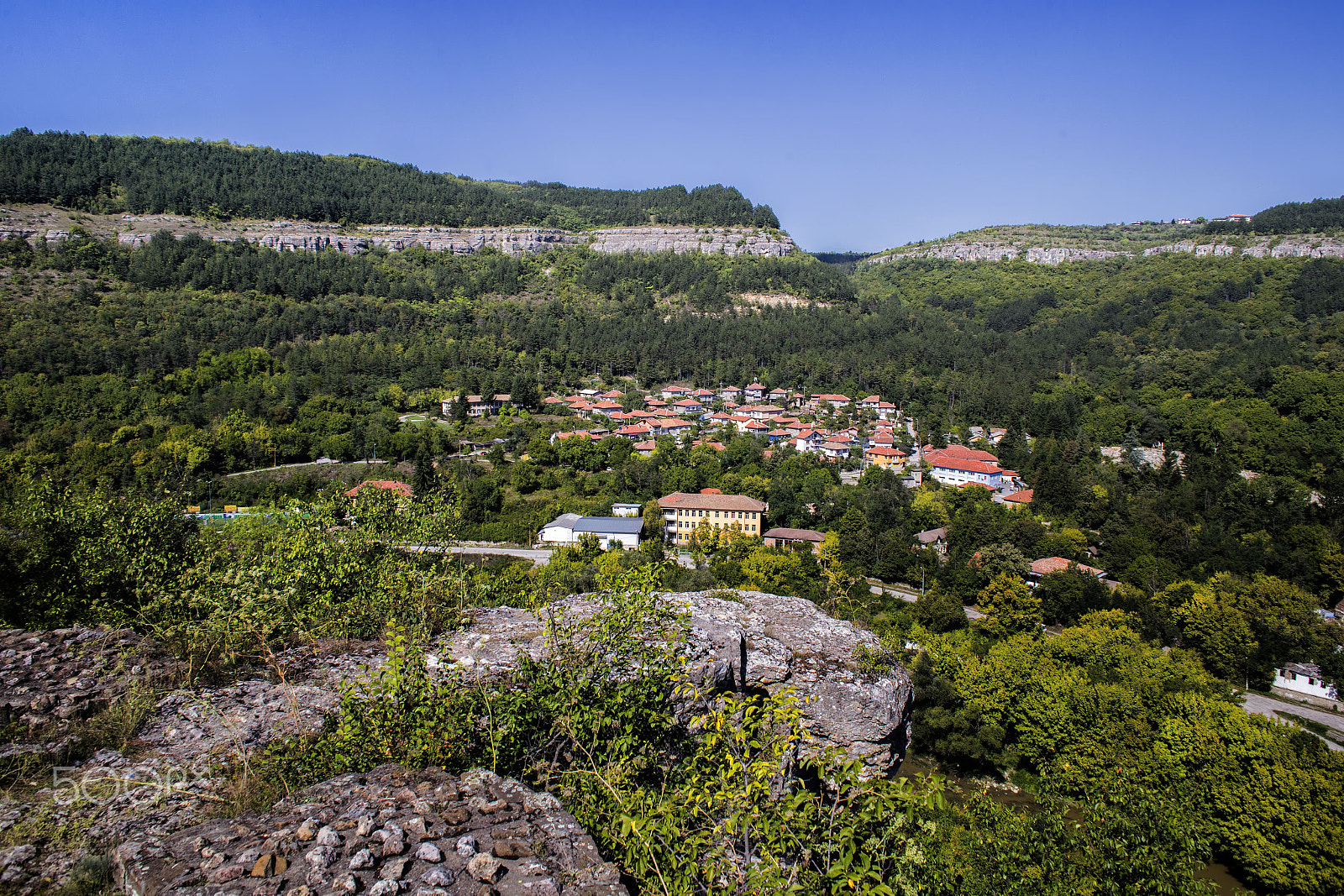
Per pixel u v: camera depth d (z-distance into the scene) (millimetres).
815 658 14219
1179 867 14719
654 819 6664
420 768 7223
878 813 6957
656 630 10039
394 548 18078
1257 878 25766
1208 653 46500
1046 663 36531
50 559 16094
